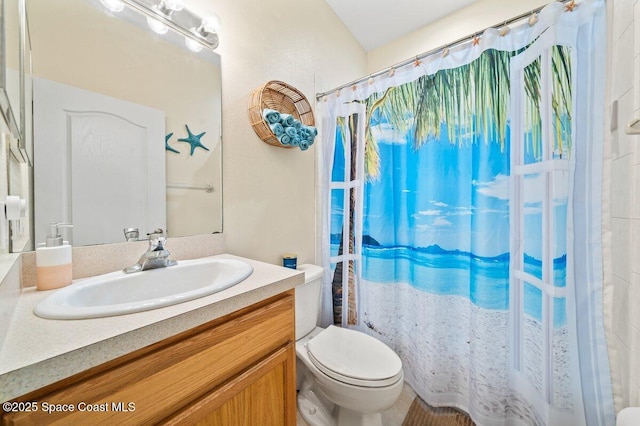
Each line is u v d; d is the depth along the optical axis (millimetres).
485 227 1168
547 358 1022
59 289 680
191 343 589
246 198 1321
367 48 2277
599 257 947
